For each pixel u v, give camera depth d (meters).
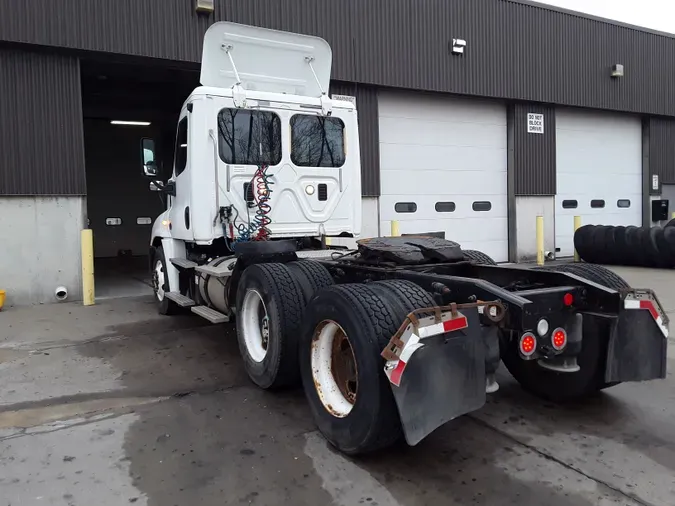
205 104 5.19
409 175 11.80
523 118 13.00
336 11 10.24
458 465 3.00
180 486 2.80
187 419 3.68
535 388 4.08
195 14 8.87
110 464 3.04
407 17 11.04
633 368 3.47
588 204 14.45
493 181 12.95
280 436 3.40
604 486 2.76
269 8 9.52
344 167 5.94
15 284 8.06
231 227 5.31
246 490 2.76
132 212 16.48
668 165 15.66
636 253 11.76
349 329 2.95
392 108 11.52
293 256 4.73
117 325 6.55
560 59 13.13
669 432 3.42
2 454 3.16
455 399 2.77
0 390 4.27
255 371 4.21
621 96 14.22
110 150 16.14
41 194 8.12
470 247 12.68
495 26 12.16
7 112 7.87
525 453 3.14
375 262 4.22
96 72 9.89
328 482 2.83
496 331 3.08
